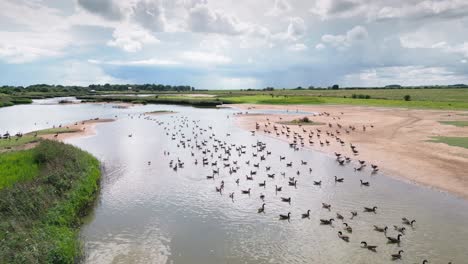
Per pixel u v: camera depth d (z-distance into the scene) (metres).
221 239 29.14
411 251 26.89
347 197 38.56
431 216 32.97
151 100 191.25
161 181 44.91
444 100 170.25
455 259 25.59
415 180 43.16
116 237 29.52
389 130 81.19
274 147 66.44
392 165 50.09
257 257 26.27
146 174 48.00
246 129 89.56
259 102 172.62
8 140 66.25
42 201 30.86
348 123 94.62
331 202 37.22
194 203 37.28
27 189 31.81
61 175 37.72
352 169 49.59
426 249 27.11
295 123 96.56
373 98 187.00
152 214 34.31
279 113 128.75
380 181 43.62
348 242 28.53
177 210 35.38
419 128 82.81
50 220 29.30
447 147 59.62
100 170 48.56
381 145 64.06
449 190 39.28
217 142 72.06
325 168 50.59
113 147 66.25
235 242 28.61
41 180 34.91
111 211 35.03
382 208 35.16
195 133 84.00
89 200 37.09
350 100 174.00
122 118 115.56
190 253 26.83
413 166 48.94
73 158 44.38
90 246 27.94
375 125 89.75
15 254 22.64
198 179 45.97
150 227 31.41
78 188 36.81
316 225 31.78
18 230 25.69
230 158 57.88
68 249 25.38
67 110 148.00
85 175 41.16
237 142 72.12
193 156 59.38
